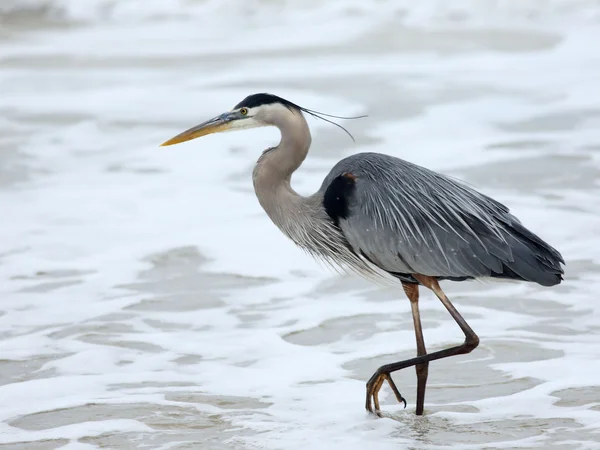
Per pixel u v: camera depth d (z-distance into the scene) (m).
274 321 11.41
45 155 19.25
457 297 12.05
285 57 27.91
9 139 20.33
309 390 9.46
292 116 9.59
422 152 18.44
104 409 9.05
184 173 18.06
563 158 17.72
